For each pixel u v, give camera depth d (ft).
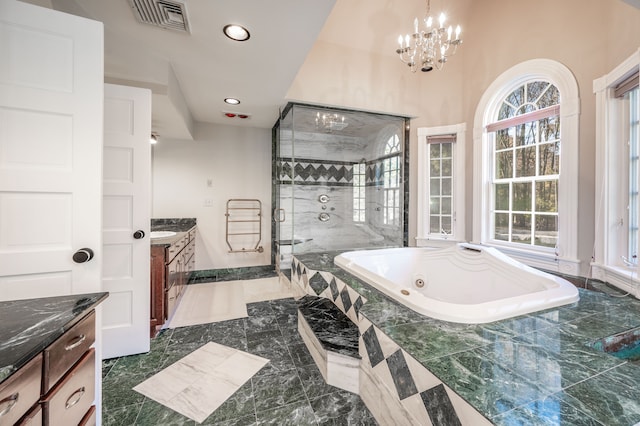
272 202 12.98
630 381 2.71
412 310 4.44
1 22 3.16
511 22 8.61
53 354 2.30
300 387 4.82
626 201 6.03
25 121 3.27
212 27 5.38
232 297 9.43
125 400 4.47
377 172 12.78
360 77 10.31
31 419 2.04
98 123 3.58
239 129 12.50
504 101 9.25
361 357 4.50
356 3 8.70
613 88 6.15
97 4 4.76
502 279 6.22
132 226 5.70
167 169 11.51
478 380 2.70
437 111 11.00
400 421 3.43
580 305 4.61
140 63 6.15
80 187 3.50
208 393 4.65
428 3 9.12
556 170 7.65
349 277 6.48
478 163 9.75
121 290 5.68
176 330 7.00
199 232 12.00
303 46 6.00
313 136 12.41
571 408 2.34
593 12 6.47
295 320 7.63
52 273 3.41
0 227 3.19
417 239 11.34
